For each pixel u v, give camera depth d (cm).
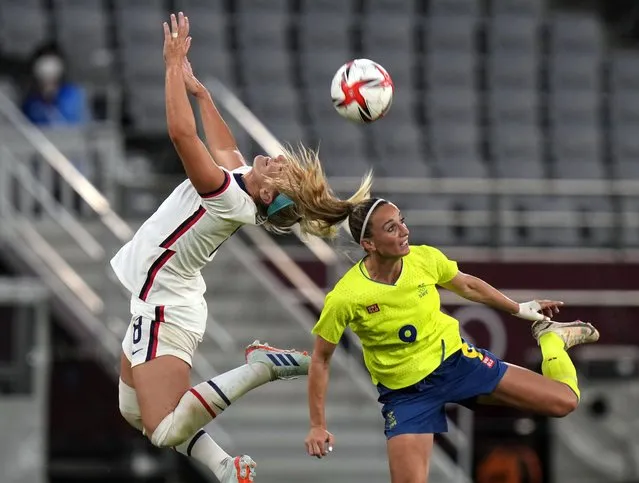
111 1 6588
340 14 6919
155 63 6275
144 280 2467
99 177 4944
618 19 7650
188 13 6638
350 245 3338
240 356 4556
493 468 5050
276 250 4822
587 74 6888
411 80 6600
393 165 5978
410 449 2619
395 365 2625
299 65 6588
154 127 5869
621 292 5094
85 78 5847
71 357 4616
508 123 6538
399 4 7019
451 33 6881
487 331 4888
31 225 4744
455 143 6275
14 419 4403
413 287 2594
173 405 2439
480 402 2655
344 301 2580
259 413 4525
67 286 4481
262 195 2480
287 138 6016
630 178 6412
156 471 4862
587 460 5116
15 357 4409
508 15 7144
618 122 6750
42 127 4978
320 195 2527
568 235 5709
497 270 5038
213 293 4741
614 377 5103
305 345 4641
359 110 2592
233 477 2473
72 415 4747
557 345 2677
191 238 2445
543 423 5106
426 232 5550
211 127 2647
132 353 2467
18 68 5834
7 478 4391
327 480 4459
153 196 4956
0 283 4409
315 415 2594
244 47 6625
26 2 6375
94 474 4800
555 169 6272
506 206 5753
